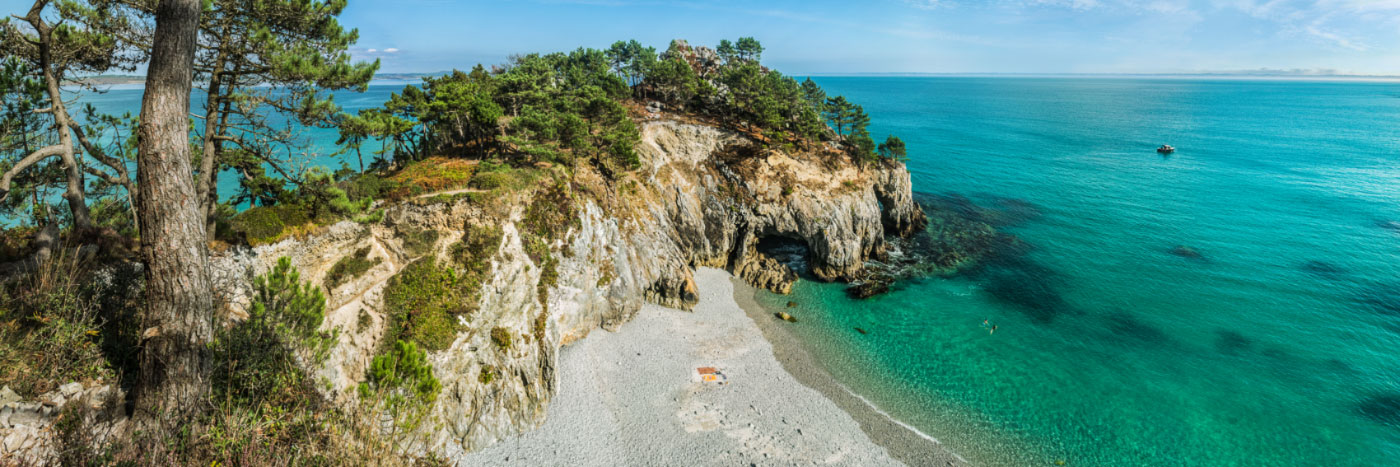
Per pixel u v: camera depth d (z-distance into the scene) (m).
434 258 42.34
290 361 23.48
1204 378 48.53
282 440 19.27
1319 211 95.75
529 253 47.69
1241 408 44.62
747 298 65.06
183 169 19.22
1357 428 42.03
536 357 44.50
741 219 75.75
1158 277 68.94
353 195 42.00
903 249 80.56
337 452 19.03
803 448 41.09
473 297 41.19
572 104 73.25
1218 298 62.97
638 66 120.75
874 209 77.69
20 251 24.38
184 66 19.00
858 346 54.81
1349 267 70.81
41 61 25.23
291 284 23.48
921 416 44.94
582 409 43.88
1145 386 47.72
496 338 41.94
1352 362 50.16
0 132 29.45
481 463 37.78
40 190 33.41
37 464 16.02
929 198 105.38
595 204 58.53
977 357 52.69
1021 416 44.72
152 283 19.19
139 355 20.09
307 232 37.97
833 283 69.81
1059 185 115.19
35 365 18.67
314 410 21.92
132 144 37.53
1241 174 125.81
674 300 62.00
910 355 53.19
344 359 36.53
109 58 28.89
